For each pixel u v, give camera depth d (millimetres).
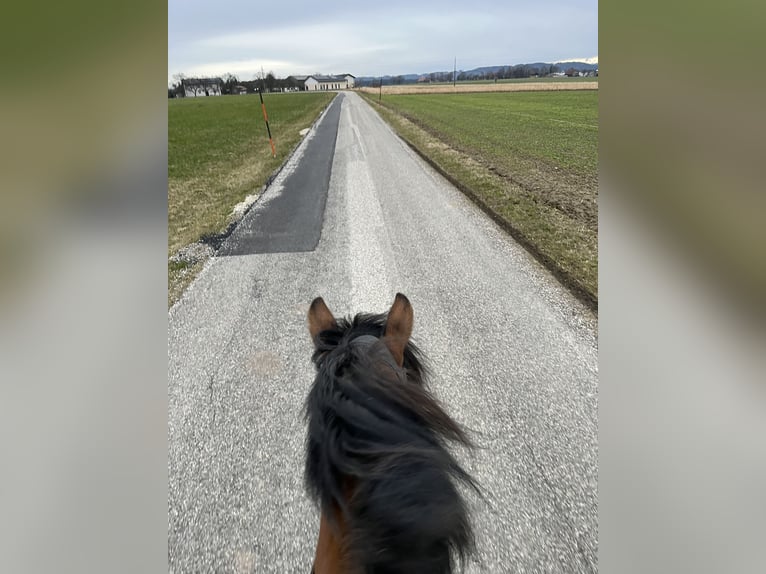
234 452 2451
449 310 3740
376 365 1218
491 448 2387
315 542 1996
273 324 3643
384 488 940
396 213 6285
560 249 4938
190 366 3150
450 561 942
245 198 7449
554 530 1989
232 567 1914
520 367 3010
